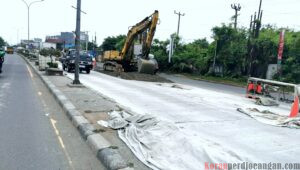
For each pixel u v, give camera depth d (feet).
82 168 15.81
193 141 18.47
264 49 112.88
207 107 37.73
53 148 18.80
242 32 124.88
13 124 24.21
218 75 128.88
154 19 82.84
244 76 116.67
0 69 71.61
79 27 48.65
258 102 47.24
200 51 144.77
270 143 21.98
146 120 23.65
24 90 44.50
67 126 24.25
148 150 17.48
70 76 74.02
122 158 16.03
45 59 82.58
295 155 19.22
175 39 157.89
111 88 53.47
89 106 31.01
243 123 28.66
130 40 94.84
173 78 112.68
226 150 17.92
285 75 102.68
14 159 16.76
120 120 23.47
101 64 173.88
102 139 19.27
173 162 15.79
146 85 65.05
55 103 34.88
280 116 33.65
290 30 121.49
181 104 39.01
